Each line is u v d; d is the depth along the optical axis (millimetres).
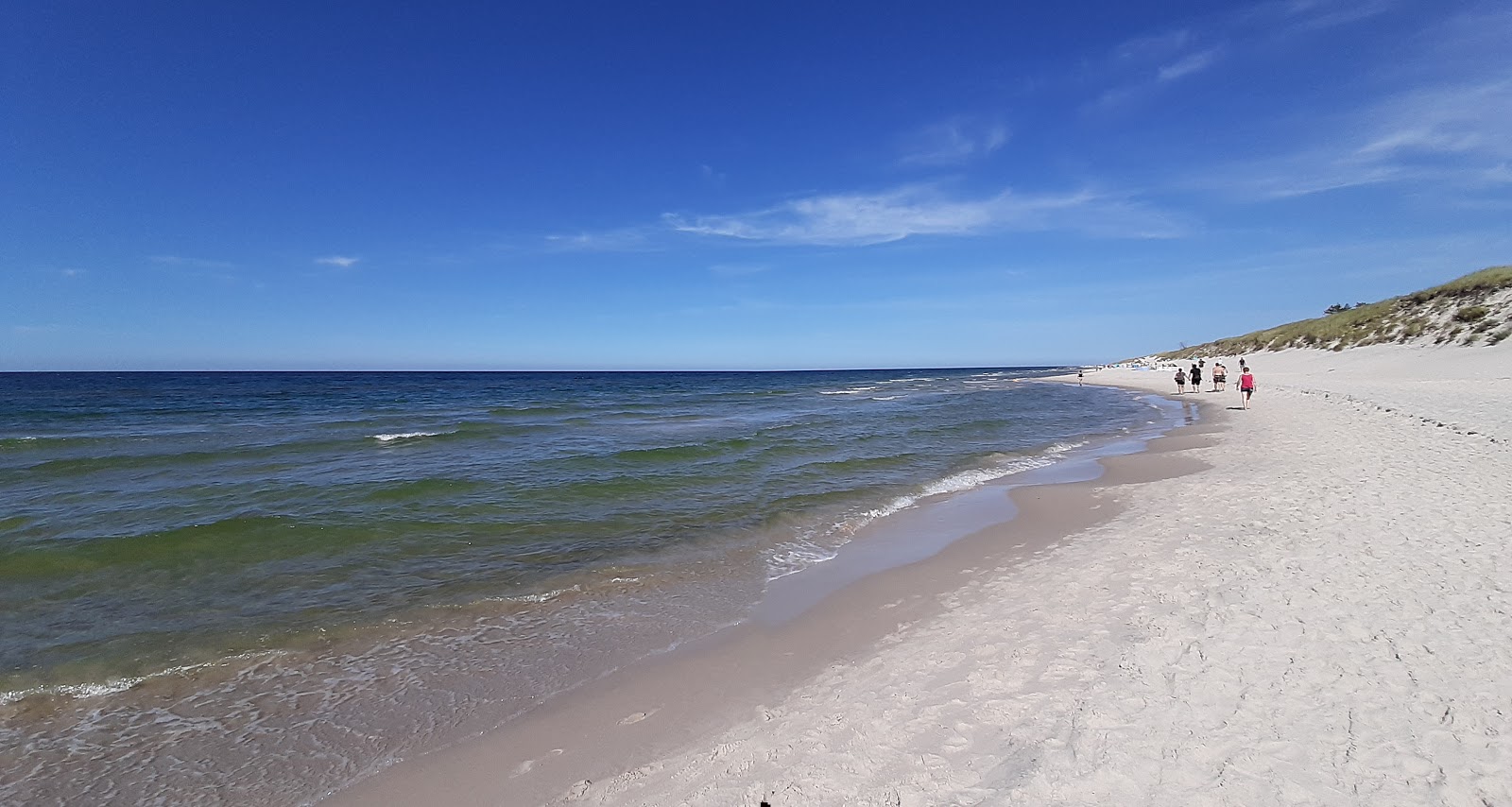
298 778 4070
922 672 4777
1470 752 3086
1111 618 5293
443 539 9273
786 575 7613
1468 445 10648
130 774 4145
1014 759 3475
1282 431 15906
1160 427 20703
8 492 12391
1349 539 6559
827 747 3848
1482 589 4934
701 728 4359
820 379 131625
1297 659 4180
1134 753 3381
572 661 5547
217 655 5781
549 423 26344
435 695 5031
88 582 7645
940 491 11898
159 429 24891
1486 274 35312
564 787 3793
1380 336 38562
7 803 3889
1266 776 3090
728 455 16344
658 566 8055
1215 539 7242
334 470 14727
